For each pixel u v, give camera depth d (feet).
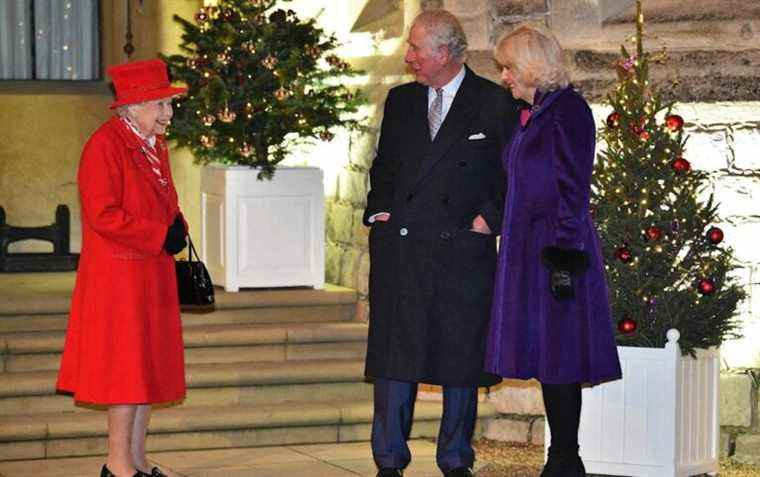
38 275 35.27
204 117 30.50
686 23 27.55
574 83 28.19
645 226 24.72
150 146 22.62
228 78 31.17
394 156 23.70
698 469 25.00
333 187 33.99
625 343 24.52
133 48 38.75
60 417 26.78
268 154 32.01
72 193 38.52
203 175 32.71
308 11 35.12
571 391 21.59
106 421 26.61
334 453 27.14
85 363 22.16
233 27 31.04
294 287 32.19
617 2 27.96
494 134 23.16
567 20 28.22
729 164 27.40
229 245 31.37
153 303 22.47
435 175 23.17
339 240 33.53
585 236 21.15
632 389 24.27
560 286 20.86
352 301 31.94
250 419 27.53
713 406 25.55
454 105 23.25
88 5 39.09
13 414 27.12
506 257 21.59
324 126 31.60
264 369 28.78
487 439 28.96
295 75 31.12
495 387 29.04
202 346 29.55
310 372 29.09
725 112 27.40
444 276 23.12
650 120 25.03
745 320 27.32
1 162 38.06
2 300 29.55
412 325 23.20
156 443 26.96
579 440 24.57
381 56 31.91
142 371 22.15
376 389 23.91
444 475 23.72
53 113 38.42
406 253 23.30
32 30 38.96
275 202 31.65
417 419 28.60
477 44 28.81
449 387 23.35
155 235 22.02
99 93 38.88
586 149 21.04
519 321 21.42
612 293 24.57
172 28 37.93
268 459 26.53
